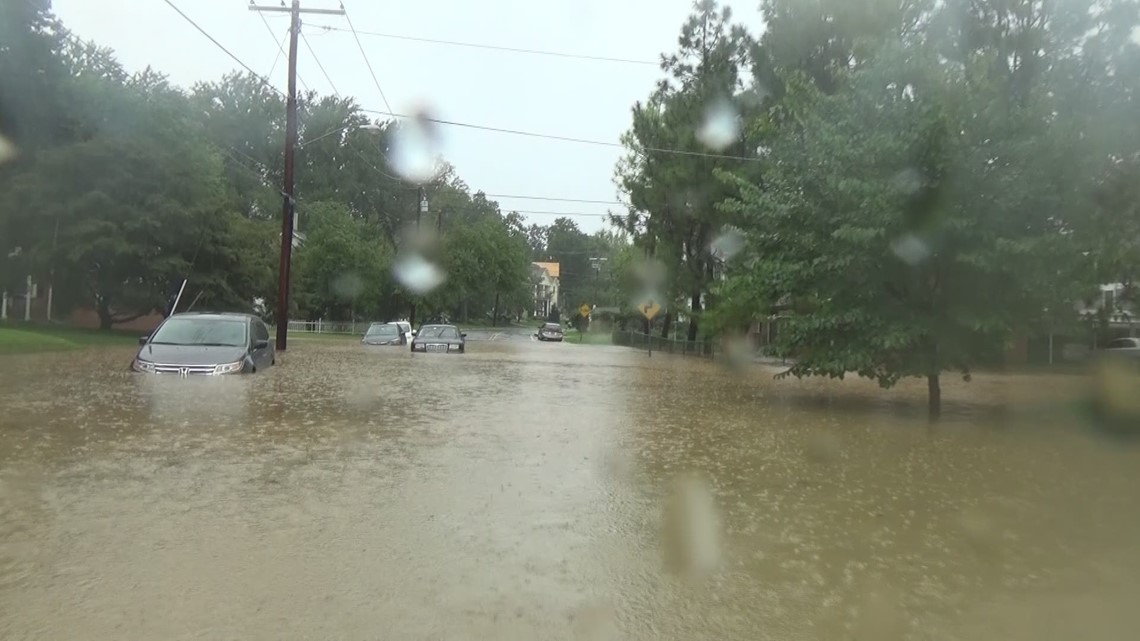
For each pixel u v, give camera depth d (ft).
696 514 21.52
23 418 32.53
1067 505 23.57
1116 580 16.97
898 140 42.34
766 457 30.73
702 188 96.99
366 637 13.08
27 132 103.14
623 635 13.60
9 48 98.27
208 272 109.70
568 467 27.02
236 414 35.29
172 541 17.52
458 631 13.44
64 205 97.81
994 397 58.59
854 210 43.93
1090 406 51.44
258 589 14.96
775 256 48.67
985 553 18.76
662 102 101.65
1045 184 41.55
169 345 50.98
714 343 117.29
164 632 13.01
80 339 90.53
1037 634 14.16
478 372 68.03
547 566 16.87
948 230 41.37
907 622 14.57
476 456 28.14
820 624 14.38
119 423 31.86
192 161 108.06
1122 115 45.32
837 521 21.35
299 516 19.74
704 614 14.66
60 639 12.64
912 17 67.51
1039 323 43.91
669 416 42.11
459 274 213.46
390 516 20.04
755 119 81.05
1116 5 50.83
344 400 42.04
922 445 34.73
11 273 100.37
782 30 77.56
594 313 275.18
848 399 54.54
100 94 107.86
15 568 15.66
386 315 221.46
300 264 184.75
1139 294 45.24
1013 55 62.03
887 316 44.88
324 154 260.01
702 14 94.94
